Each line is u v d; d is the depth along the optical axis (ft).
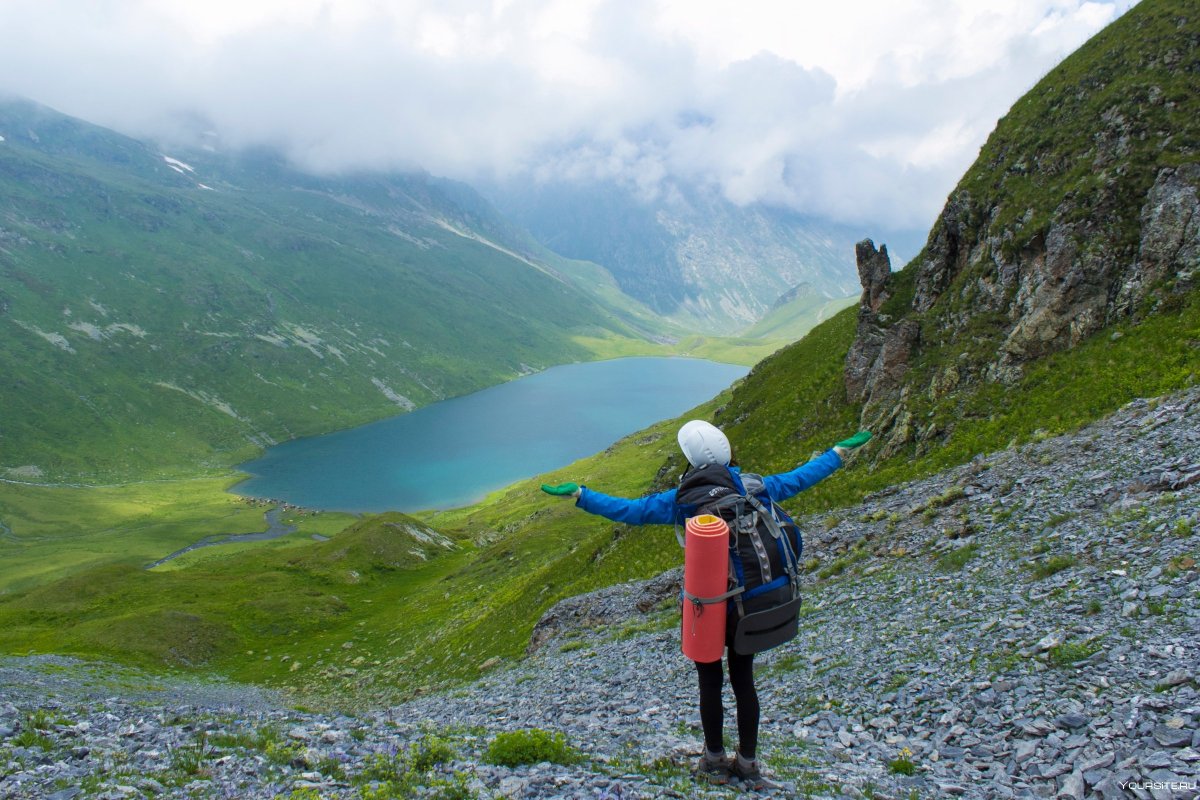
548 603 155.22
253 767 28.50
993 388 110.93
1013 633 40.78
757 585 20.58
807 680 47.60
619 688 65.98
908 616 53.78
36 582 515.50
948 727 32.32
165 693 168.04
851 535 87.45
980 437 101.91
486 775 27.55
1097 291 107.45
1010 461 85.51
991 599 49.08
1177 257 101.09
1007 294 123.54
